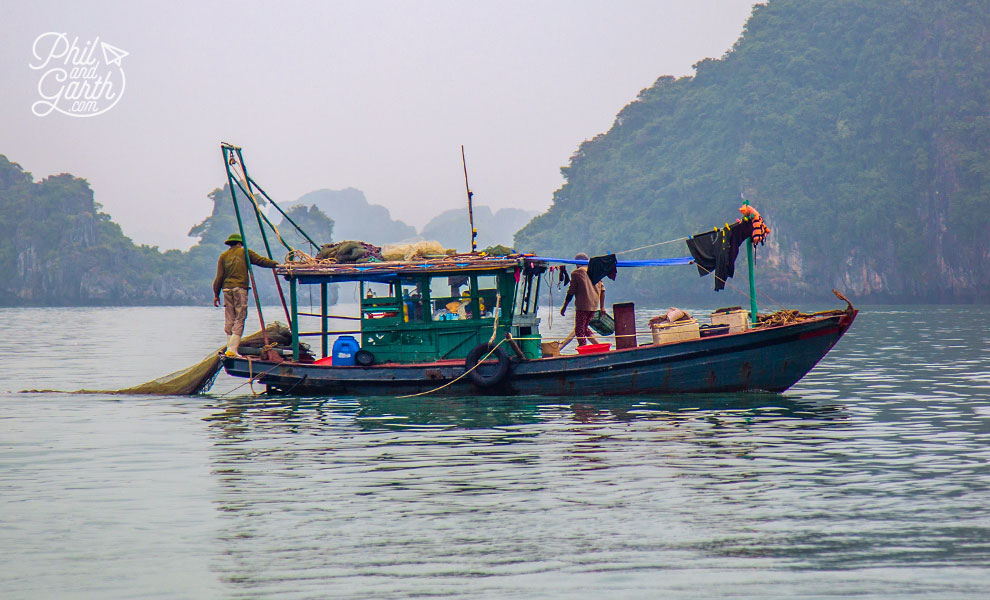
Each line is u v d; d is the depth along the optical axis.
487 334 63.97
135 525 31.14
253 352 68.31
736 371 61.69
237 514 32.41
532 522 30.98
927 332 159.12
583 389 62.34
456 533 29.81
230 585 25.27
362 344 65.50
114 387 79.38
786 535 29.30
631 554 27.52
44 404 63.78
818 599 23.81
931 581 25.00
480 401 61.16
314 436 48.81
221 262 67.81
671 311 64.38
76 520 31.83
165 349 143.00
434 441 46.78
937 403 60.53
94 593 24.80
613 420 52.81
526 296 65.31
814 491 35.03
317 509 32.97
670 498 34.06
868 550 27.72
